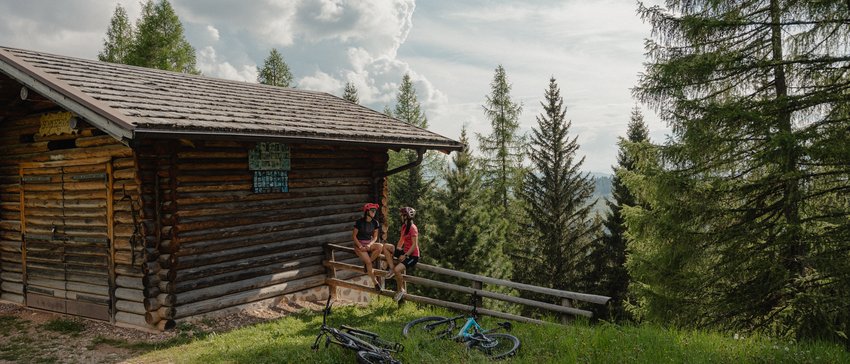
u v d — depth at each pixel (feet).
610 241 101.09
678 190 37.14
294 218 34.47
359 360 20.56
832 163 33.04
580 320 27.50
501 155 111.45
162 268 27.58
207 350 24.47
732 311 36.88
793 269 35.73
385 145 36.81
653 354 21.65
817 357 21.01
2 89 30.07
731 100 36.70
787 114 35.09
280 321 29.66
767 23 36.47
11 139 33.53
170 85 33.73
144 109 25.70
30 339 27.02
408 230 32.68
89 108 24.14
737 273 36.81
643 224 39.81
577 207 104.47
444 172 91.40
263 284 32.30
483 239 79.46
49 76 26.48
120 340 26.63
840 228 33.73
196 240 28.91
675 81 37.52
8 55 27.63
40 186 32.14
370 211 33.24
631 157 42.04
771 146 32.58
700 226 37.65
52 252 31.71
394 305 34.32
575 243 100.83
